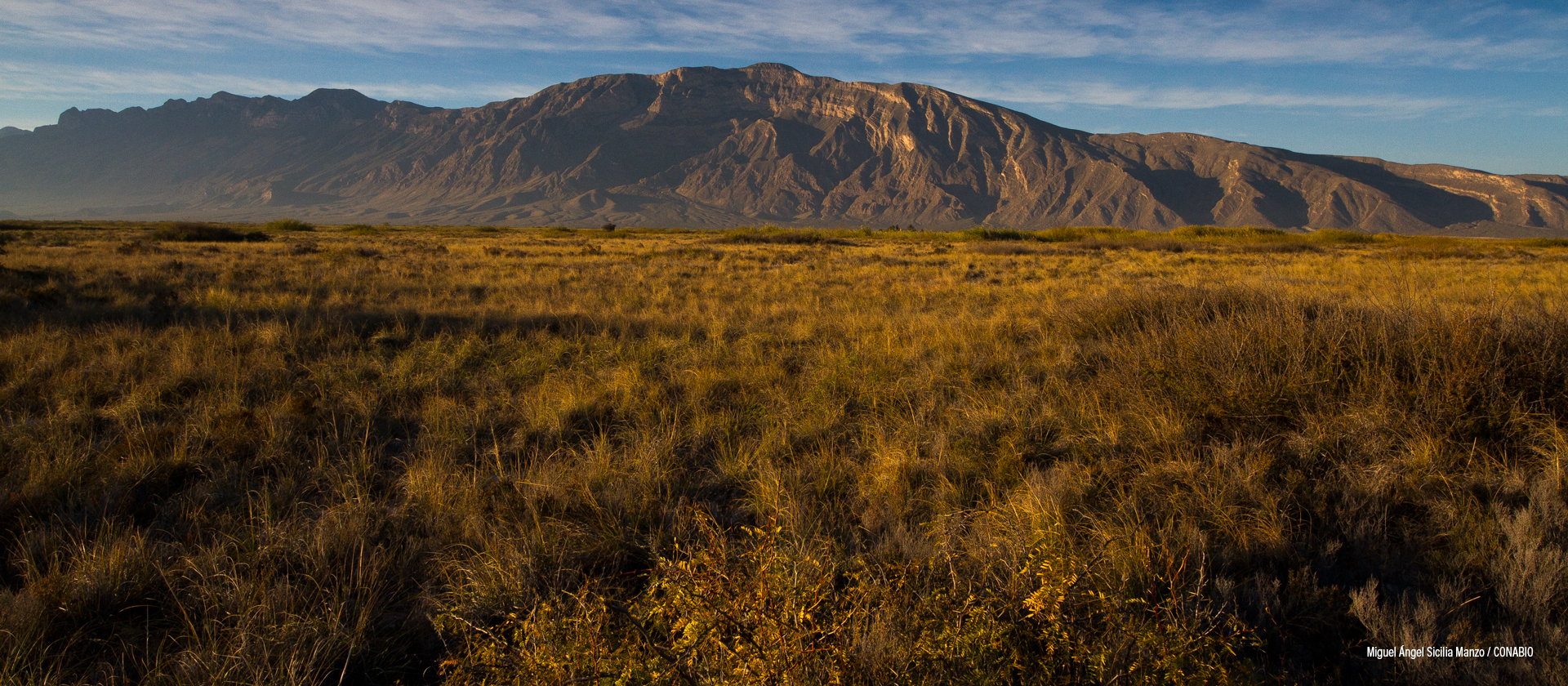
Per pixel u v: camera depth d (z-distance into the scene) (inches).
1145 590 107.6
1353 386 193.2
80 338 308.8
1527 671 92.7
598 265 874.1
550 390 248.1
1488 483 147.5
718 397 249.6
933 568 110.4
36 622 106.2
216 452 183.3
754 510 155.9
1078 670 87.0
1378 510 142.1
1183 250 1400.1
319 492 164.7
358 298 507.8
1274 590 113.3
